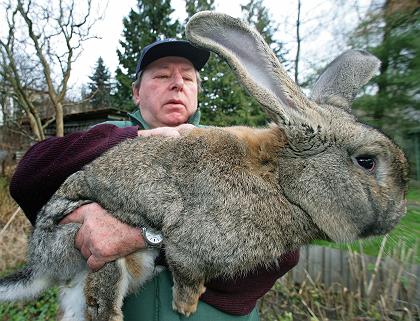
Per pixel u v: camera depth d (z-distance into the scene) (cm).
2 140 335
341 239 57
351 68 70
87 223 53
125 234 52
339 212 55
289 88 54
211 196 52
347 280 131
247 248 51
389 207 56
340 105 64
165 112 77
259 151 56
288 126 54
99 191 55
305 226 56
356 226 56
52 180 59
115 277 54
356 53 71
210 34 50
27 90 268
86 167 58
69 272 59
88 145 59
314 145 55
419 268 112
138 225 53
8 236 162
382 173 56
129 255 54
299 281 141
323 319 115
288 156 56
